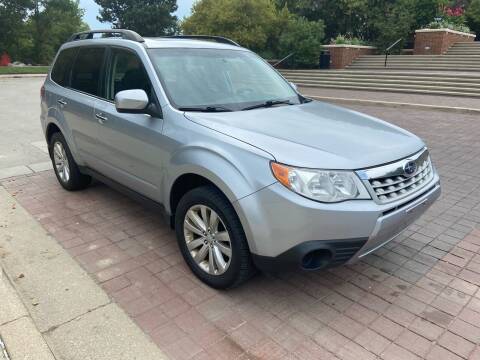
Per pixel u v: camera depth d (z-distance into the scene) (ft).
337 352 8.62
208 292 10.56
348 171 8.77
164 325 9.36
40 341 8.80
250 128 10.06
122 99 10.87
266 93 13.15
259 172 8.91
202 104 11.53
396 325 9.41
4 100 48.67
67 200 16.40
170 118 10.99
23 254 12.30
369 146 9.71
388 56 70.49
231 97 12.22
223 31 74.84
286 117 11.19
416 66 63.41
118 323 9.39
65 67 16.61
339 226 8.55
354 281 11.07
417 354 8.57
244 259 9.57
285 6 80.89
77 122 14.90
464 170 20.07
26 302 10.09
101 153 13.97
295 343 8.86
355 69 70.74
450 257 12.25
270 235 8.85
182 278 11.15
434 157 22.26
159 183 11.52
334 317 9.67
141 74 12.17
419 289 10.73
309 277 11.25
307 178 8.57
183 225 11.00
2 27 136.98
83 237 13.39
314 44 72.13
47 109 17.13
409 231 13.84
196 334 9.10
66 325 9.33
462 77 49.37
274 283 10.98
